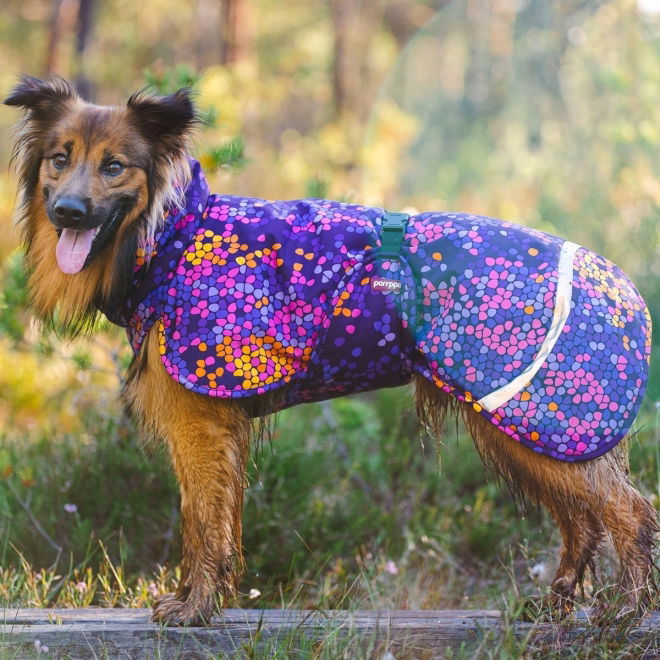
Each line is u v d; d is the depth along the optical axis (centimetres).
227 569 361
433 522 526
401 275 340
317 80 2505
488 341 332
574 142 1270
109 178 347
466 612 384
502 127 1761
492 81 1956
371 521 524
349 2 2080
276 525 492
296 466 531
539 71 1455
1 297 544
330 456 584
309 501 522
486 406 333
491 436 356
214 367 337
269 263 345
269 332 339
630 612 338
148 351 354
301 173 1354
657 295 745
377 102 2247
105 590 445
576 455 330
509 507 545
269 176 1407
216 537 358
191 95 361
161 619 359
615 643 333
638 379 335
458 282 337
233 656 346
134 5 2353
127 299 356
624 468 355
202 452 356
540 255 339
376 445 625
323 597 400
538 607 362
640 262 809
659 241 809
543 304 331
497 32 1964
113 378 680
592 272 342
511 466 358
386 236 346
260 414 373
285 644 339
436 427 380
